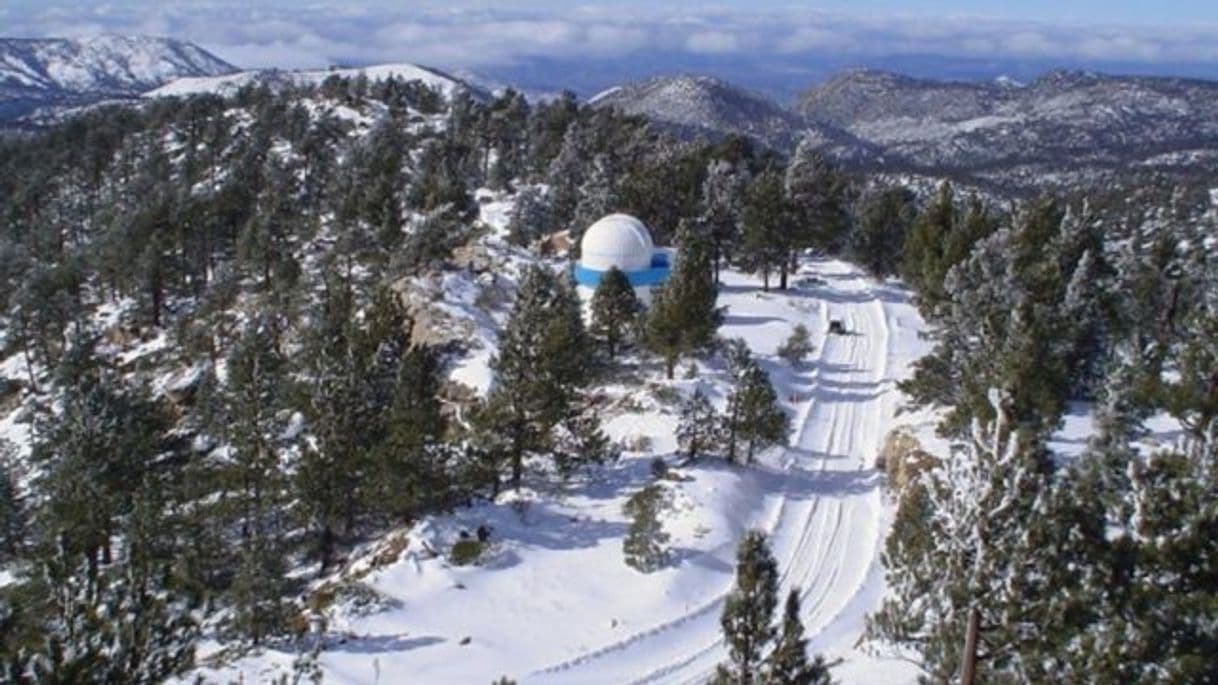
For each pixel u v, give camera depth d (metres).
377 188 89.12
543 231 95.62
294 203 108.56
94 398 46.53
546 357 43.47
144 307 92.00
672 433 50.06
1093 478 20.03
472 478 42.16
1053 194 57.62
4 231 128.38
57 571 14.88
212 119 150.12
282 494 45.06
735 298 76.56
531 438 44.28
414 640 33.59
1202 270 57.22
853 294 80.38
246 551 38.34
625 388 55.94
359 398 42.31
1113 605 18.02
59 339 86.00
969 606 18.69
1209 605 17.81
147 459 48.44
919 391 48.16
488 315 70.88
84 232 122.31
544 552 39.72
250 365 54.56
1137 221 89.00
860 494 46.47
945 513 19.48
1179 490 18.81
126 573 15.54
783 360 62.94
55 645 13.59
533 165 125.00
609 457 46.88
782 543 41.69
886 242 86.69
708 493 43.53
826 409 56.72
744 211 77.94
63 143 157.50
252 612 33.75
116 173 140.12
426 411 41.97
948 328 48.19
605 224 70.25
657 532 38.91
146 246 89.75
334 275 78.06
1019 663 18.42
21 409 78.06
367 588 36.22
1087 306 46.12
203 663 31.92
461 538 39.72
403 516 41.88
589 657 33.12
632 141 123.56
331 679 31.16
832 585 38.50
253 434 46.34
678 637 34.81
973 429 19.69
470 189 117.88
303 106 154.12
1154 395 35.25
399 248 80.19
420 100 169.38
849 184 118.75
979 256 48.44
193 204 96.00
